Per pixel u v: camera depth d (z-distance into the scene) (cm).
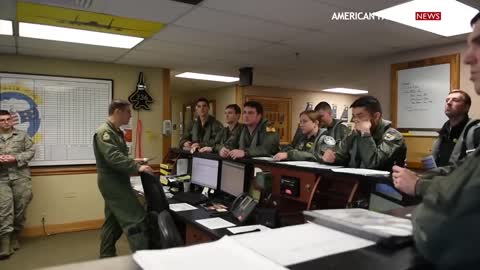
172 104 883
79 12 252
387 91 379
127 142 463
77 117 432
